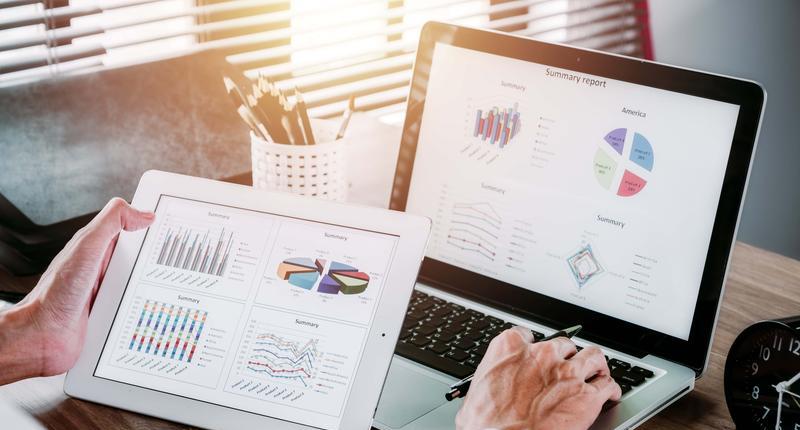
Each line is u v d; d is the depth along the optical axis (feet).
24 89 3.59
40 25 4.41
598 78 3.04
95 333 2.61
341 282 2.55
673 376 2.83
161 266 2.66
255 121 3.39
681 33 7.67
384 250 2.58
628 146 3.00
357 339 2.47
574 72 3.09
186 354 2.54
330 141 3.56
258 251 2.64
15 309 2.50
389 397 2.64
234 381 2.48
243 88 3.50
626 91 2.99
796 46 7.62
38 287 2.60
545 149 3.16
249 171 3.80
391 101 5.65
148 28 4.81
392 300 2.50
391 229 2.61
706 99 2.84
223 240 2.68
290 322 2.53
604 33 7.43
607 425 2.49
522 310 3.21
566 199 3.12
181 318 2.59
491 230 3.28
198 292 2.61
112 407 2.55
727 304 3.49
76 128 3.61
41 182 3.40
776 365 2.47
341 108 5.35
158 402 2.49
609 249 3.04
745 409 2.56
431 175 3.39
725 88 2.80
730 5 7.51
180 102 3.92
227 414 2.44
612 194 3.03
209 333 2.55
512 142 3.22
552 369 2.44
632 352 2.99
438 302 3.28
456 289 3.36
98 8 4.42
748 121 2.76
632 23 7.60
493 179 3.27
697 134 2.87
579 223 3.10
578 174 3.10
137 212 2.69
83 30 4.37
